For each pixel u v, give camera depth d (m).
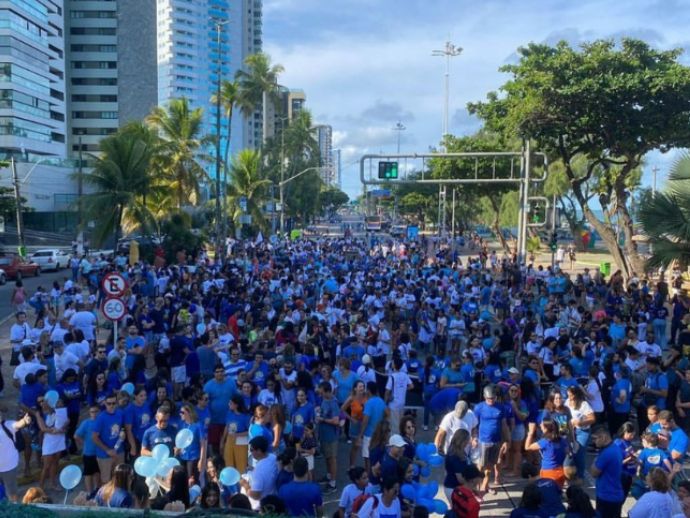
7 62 78.44
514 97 29.55
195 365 12.56
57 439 9.55
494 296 22.75
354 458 10.56
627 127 26.44
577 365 12.26
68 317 16.11
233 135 150.62
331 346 14.52
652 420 8.65
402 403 11.35
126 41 108.44
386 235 95.00
